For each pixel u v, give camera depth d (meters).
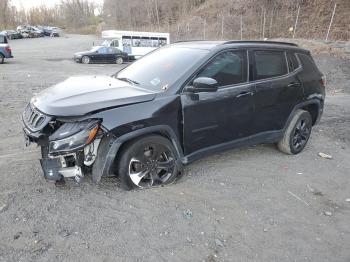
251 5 42.50
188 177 4.81
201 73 4.56
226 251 3.42
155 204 4.07
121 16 75.31
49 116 3.80
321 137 7.15
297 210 4.27
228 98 4.76
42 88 11.77
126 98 4.05
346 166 5.75
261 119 5.30
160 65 4.91
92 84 4.56
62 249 3.25
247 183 4.80
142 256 3.24
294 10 38.88
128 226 3.65
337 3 36.75
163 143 4.30
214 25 42.75
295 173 5.28
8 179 4.43
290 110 5.71
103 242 3.38
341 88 14.57
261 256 3.39
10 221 3.59
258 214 4.09
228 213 4.05
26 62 23.39
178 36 45.09
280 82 5.44
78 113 3.76
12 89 11.07
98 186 4.37
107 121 3.85
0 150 5.39
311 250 3.56
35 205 3.89
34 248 3.23
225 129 4.87
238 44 5.02
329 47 22.06
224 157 5.63
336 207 4.43
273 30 37.38
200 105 4.50
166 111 4.21
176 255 3.29
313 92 6.09
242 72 4.98
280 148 5.96
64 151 3.73
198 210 4.04
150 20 65.56
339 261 3.44
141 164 4.25
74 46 42.75
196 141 4.61
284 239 3.69
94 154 3.99
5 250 3.18
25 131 4.07
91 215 3.78
